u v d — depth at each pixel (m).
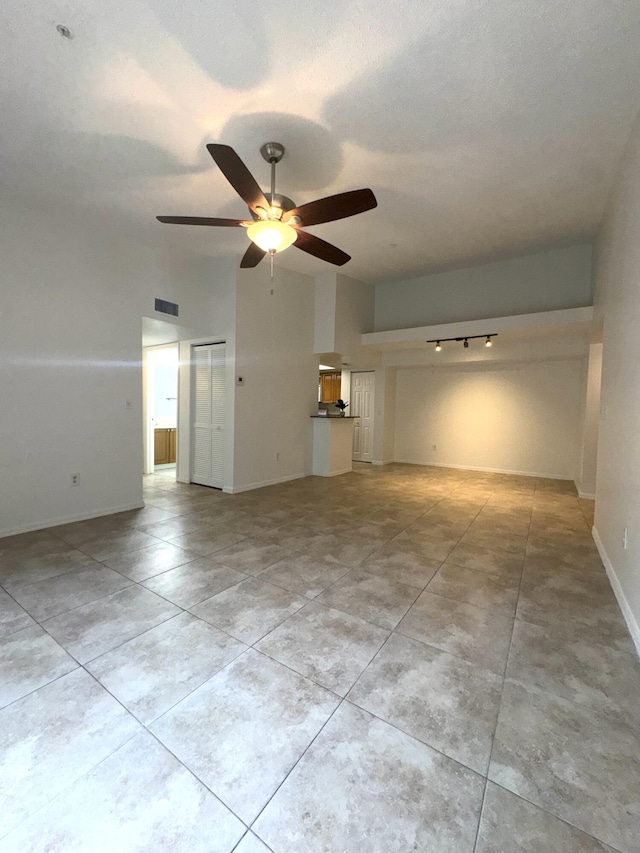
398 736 1.35
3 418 3.22
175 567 2.69
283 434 5.60
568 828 1.06
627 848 1.01
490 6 1.74
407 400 7.65
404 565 2.78
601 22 1.81
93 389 3.78
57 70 2.06
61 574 2.56
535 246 4.69
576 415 6.04
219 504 4.38
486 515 4.05
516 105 2.33
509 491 5.20
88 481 3.78
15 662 1.70
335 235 4.34
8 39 1.88
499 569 2.73
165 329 4.67
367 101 2.29
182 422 5.45
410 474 6.40
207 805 1.11
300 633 1.94
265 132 2.55
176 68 2.05
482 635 1.94
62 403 3.57
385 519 3.88
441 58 2.00
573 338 5.52
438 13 1.78
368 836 1.03
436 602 2.26
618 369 2.72
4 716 1.41
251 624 2.01
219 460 5.07
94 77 2.10
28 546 3.05
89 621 2.02
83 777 1.18
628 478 2.26
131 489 4.12
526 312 5.17
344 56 1.99
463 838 1.03
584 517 4.01
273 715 1.43
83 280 3.67
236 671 1.66
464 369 7.02
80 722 1.39
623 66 2.05
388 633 1.95
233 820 1.07
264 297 5.15
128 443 4.08
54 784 1.16
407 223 4.00
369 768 1.23
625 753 1.29
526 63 2.04
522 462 6.48
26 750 1.27
